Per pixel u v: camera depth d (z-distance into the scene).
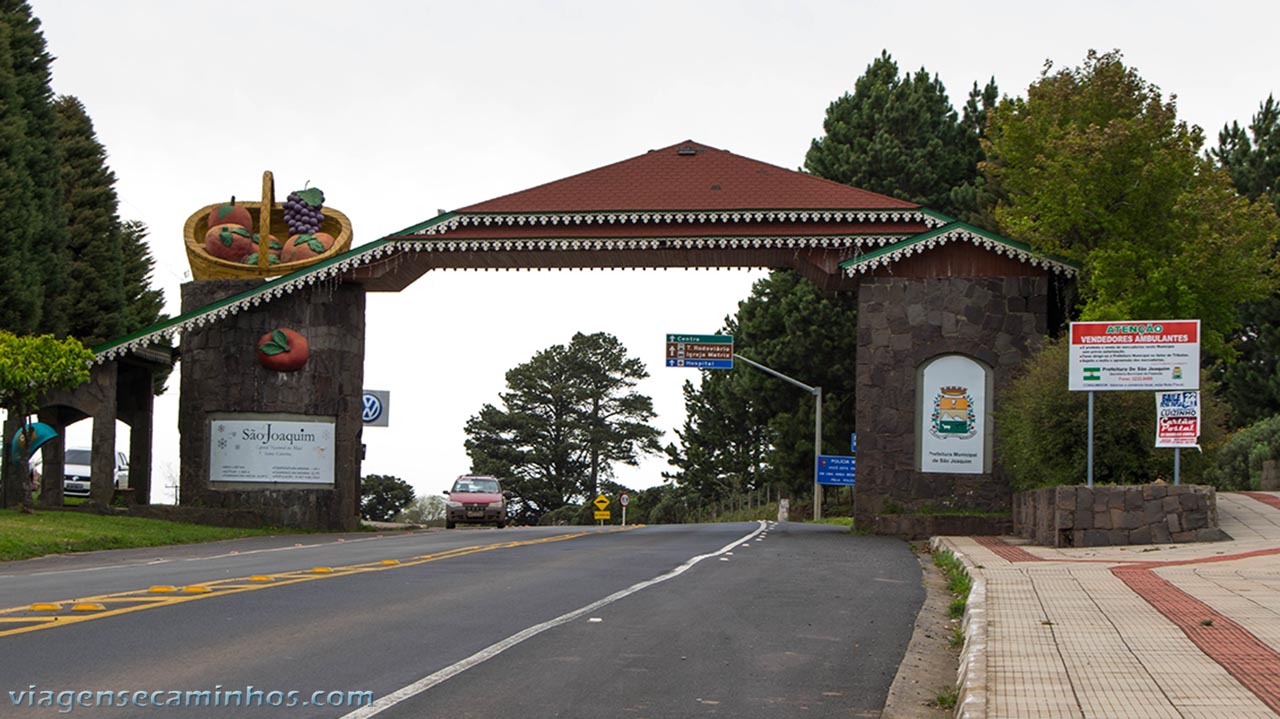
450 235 32.66
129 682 8.76
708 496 85.06
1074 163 30.09
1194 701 7.67
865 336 31.91
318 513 33.84
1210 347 30.31
